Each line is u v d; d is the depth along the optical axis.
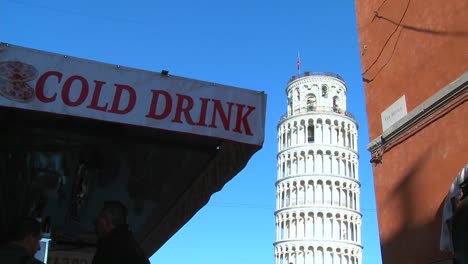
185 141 6.34
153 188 7.81
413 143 12.09
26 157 6.43
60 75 4.62
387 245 12.45
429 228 10.95
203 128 4.92
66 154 6.52
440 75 11.51
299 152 79.44
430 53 12.01
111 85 4.78
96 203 8.30
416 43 12.65
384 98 13.70
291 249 74.50
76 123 6.01
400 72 13.16
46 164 6.63
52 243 9.80
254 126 5.08
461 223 8.15
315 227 74.69
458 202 8.79
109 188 7.81
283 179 80.12
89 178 7.30
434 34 11.95
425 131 11.69
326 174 77.50
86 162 6.81
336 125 81.56
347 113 83.81
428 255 10.84
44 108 4.46
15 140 6.03
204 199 7.24
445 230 9.02
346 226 76.06
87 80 4.71
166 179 7.43
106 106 4.70
